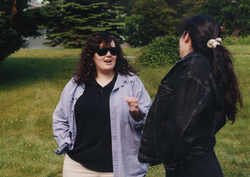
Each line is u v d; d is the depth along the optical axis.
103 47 2.03
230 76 1.49
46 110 6.05
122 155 1.99
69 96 2.10
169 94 1.54
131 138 2.02
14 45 7.70
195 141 1.50
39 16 7.58
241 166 3.62
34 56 15.57
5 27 7.00
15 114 5.84
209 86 1.43
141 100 2.13
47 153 4.25
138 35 33.81
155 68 9.93
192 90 1.42
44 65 10.94
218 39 1.51
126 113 2.00
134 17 34.16
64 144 2.05
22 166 3.82
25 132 5.16
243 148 4.17
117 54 2.21
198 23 1.57
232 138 4.63
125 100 1.90
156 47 10.84
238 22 35.16
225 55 1.49
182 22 1.69
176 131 1.41
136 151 2.05
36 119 5.62
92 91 2.09
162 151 1.54
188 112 1.40
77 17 25.31
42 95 6.92
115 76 2.16
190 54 1.55
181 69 1.51
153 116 1.60
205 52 1.54
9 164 3.88
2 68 9.83
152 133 1.61
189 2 36.09
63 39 26.20
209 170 1.50
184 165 1.52
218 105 1.49
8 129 5.25
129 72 2.21
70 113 2.08
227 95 1.51
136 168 2.03
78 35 25.33
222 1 35.19
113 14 26.55
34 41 31.38
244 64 9.42
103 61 2.05
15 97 6.70
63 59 12.83
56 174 3.63
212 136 1.52
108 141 2.00
